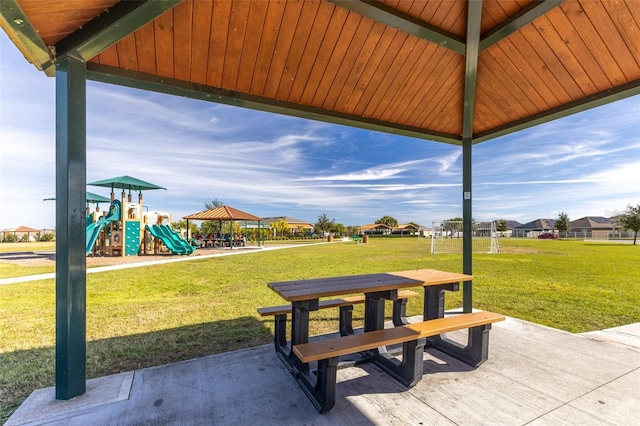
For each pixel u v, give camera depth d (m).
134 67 2.31
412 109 3.45
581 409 1.83
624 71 2.63
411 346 2.13
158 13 1.70
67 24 1.74
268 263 10.23
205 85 2.62
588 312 4.12
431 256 12.46
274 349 2.76
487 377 2.25
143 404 1.89
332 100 3.12
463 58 2.88
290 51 2.46
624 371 2.33
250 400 1.95
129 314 4.12
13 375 2.39
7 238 30.75
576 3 2.12
